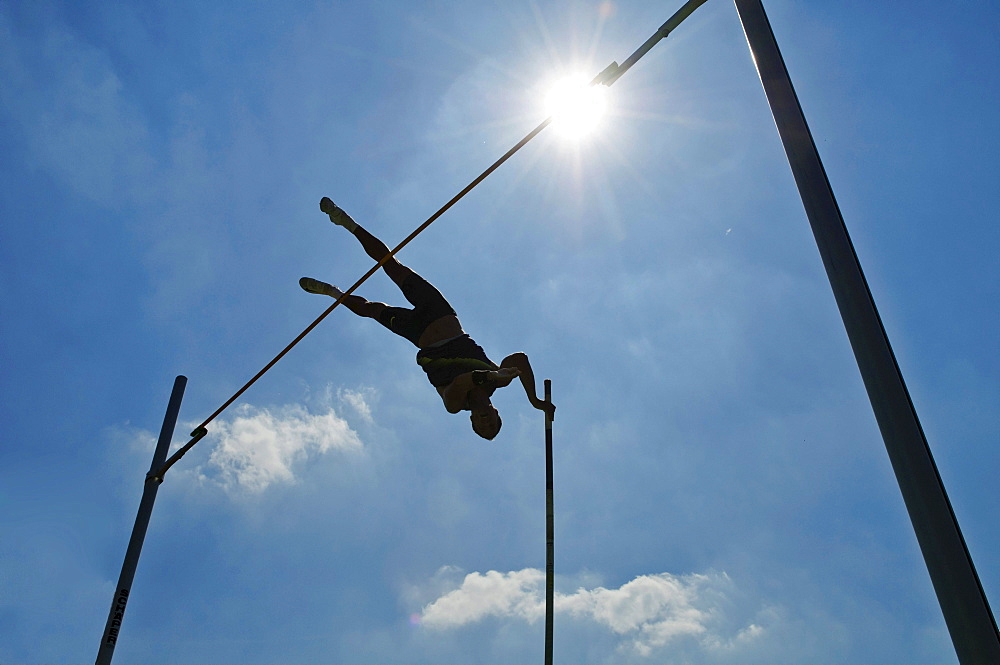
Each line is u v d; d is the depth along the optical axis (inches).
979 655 121.2
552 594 241.8
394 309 262.8
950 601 126.2
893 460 138.0
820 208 159.8
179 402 340.2
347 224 258.1
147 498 319.3
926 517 131.6
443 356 248.2
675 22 199.8
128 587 305.3
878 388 142.8
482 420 241.3
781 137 170.4
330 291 274.8
